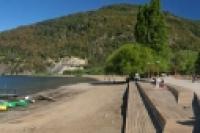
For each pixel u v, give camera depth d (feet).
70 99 227.81
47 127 116.26
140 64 372.58
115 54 377.50
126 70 370.12
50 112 161.27
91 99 206.59
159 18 422.00
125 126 91.30
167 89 226.38
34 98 260.62
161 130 79.97
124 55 372.79
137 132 80.43
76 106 175.11
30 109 195.72
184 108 122.31
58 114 150.10
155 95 177.06
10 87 469.57
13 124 125.80
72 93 283.79
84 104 181.27
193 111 113.19
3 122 137.80
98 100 195.93
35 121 132.77
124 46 377.91
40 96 269.64
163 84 243.60
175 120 85.97
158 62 402.72
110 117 128.77
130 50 372.38
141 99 155.63
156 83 241.35
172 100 153.79
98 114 138.72
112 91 254.06
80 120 127.03
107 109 151.23
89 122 120.98
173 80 410.93
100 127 110.42
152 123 92.84
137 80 368.07
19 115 167.53
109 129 106.11
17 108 204.64
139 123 92.53
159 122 92.94
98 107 161.38
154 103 129.90
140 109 120.06
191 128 76.18
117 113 138.41
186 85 276.41
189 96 160.15
